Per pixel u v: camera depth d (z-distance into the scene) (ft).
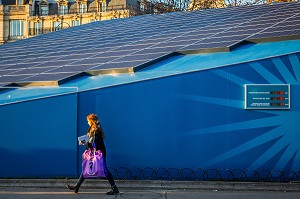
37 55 83.20
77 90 51.13
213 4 188.34
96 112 49.19
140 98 49.01
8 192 43.14
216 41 61.41
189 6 196.03
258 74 48.65
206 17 90.17
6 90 57.82
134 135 48.93
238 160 48.08
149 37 77.20
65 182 45.85
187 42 64.80
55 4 299.38
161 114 48.78
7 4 306.96
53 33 120.16
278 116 48.24
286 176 47.73
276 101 48.19
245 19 76.95
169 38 71.56
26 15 295.69
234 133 48.26
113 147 49.06
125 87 49.16
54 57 76.64
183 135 48.49
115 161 48.98
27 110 49.26
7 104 49.29
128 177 48.26
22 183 46.14
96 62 64.08
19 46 104.32
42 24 293.02
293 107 48.29
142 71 55.11
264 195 41.96
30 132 49.16
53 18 289.53
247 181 46.68
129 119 49.03
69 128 48.85
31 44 104.17
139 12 234.79
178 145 48.49
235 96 48.47
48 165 48.88
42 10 300.61
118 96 49.19
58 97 49.06
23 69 69.92
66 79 56.95
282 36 56.34
